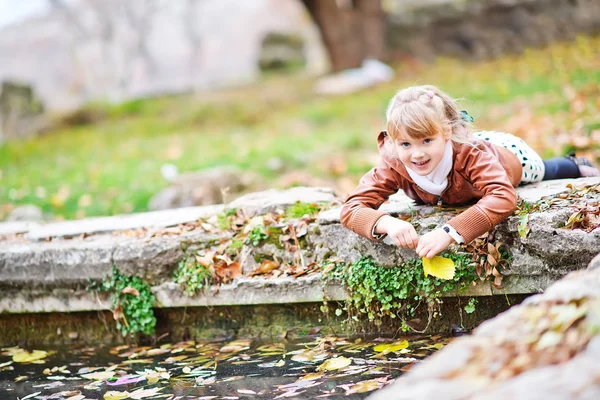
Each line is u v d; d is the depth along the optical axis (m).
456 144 2.82
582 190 2.98
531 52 12.62
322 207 3.42
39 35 30.64
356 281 3.08
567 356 1.47
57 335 3.70
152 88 28.55
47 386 2.98
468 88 10.09
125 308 3.50
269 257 3.33
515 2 13.80
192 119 12.62
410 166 2.77
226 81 20.05
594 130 5.46
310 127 10.23
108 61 27.81
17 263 3.60
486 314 2.98
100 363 3.26
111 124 13.38
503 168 2.86
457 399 1.41
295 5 29.56
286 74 18.36
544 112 6.88
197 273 3.36
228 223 3.48
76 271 3.52
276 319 3.34
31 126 15.23
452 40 14.09
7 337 3.78
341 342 3.09
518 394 1.33
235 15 31.80
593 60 10.14
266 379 2.71
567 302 1.66
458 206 3.01
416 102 2.69
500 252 2.87
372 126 9.15
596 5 13.69
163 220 3.70
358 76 12.68
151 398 2.64
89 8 27.34
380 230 2.81
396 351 2.86
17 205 6.67
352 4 13.91
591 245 2.67
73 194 6.89
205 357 3.13
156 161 8.35
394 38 14.34
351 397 2.38
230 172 6.16
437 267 2.73
